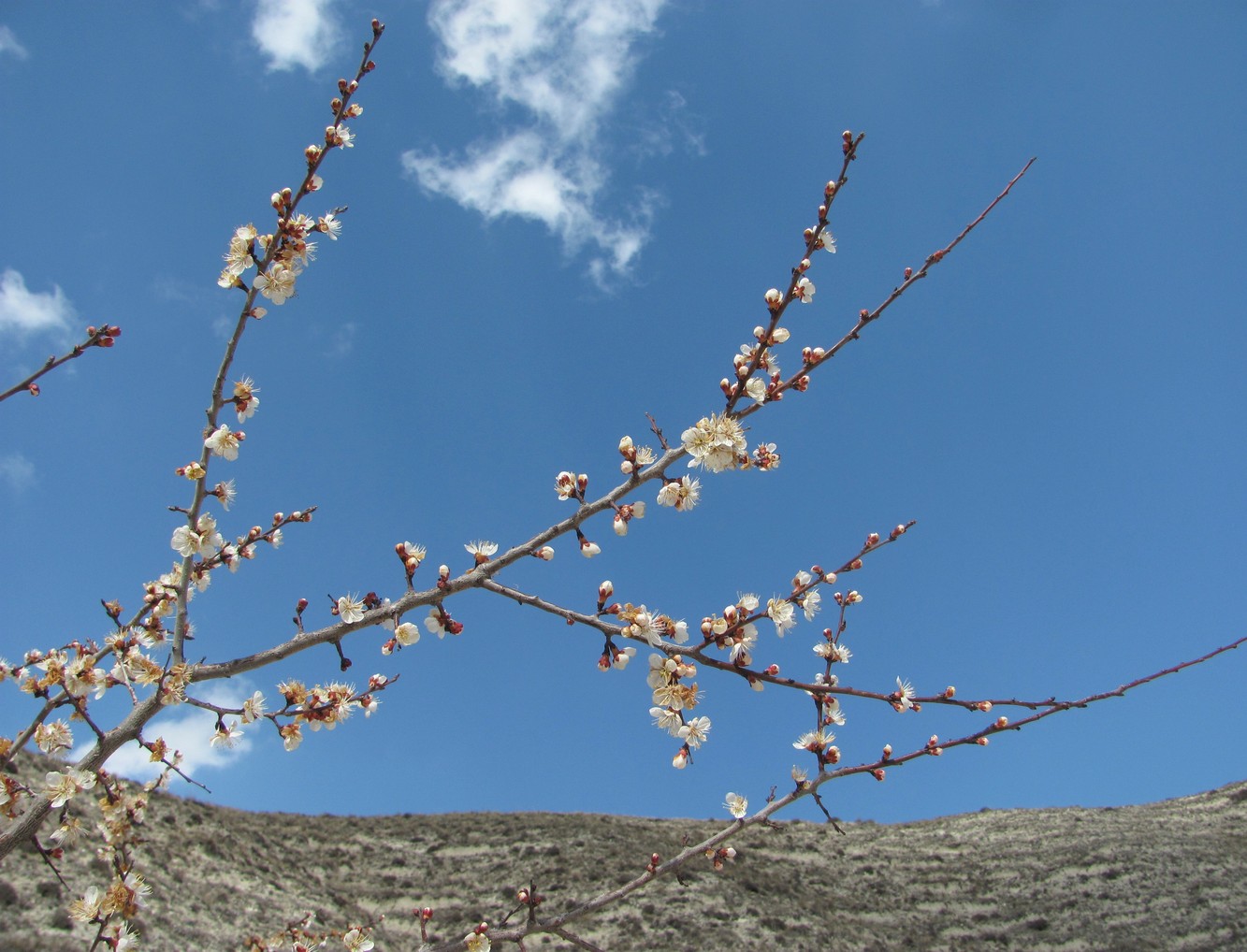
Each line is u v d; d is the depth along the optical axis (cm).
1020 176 339
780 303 323
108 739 321
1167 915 2961
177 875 2353
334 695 360
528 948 2548
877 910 3269
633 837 3903
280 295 344
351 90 359
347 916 2694
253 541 383
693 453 309
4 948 1395
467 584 319
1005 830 4262
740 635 305
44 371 351
